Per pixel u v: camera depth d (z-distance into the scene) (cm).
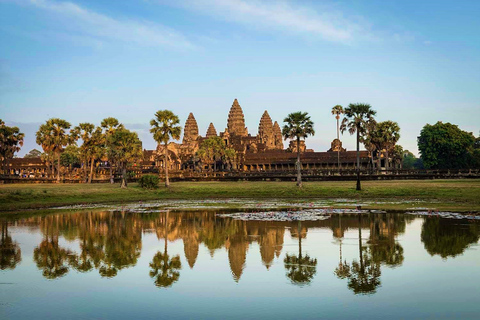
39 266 3064
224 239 3959
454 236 3850
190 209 6494
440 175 10712
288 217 5250
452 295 2342
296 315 2116
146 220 5272
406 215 5222
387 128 12812
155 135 10306
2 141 12912
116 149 10725
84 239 4038
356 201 7250
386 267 2902
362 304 2241
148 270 2945
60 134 12900
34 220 5316
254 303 2288
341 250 3416
